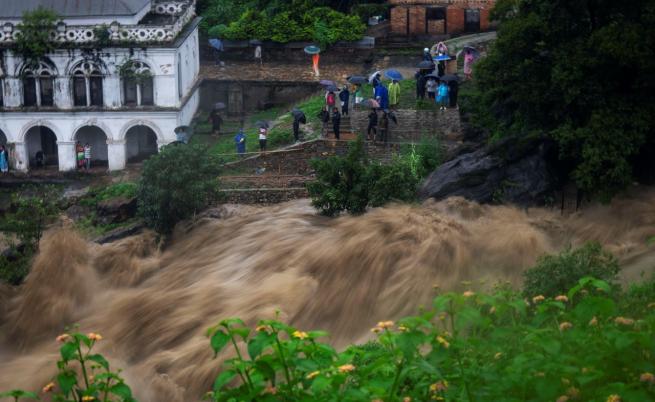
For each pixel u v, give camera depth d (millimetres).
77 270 34375
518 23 35812
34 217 36906
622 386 10969
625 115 34469
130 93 46781
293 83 51781
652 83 34312
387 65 52750
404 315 29594
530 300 21266
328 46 54625
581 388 11430
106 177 46281
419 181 37938
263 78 52219
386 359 11430
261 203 38812
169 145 37094
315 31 54500
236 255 34094
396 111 43625
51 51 45750
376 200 34562
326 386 10773
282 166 42062
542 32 35438
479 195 35844
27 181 46031
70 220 39031
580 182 34219
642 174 36656
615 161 33812
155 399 25297
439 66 45969
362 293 30625
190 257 35094
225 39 55188
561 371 11242
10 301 33531
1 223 41594
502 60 36781
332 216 35250
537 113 37438
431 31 55250
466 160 37000
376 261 31312
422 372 11555
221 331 11094
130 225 38188
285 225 35188
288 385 11148
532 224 33281
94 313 32656
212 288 32281
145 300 32031
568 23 35562
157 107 46312
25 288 33875
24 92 46625
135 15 46781
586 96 34719
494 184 36062
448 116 42906
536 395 11570
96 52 45875
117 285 34312
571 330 12578
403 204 34406
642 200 34844
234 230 35625
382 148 41594
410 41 55156
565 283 21750
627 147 34031
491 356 13086
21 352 31422
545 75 36094
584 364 11586
